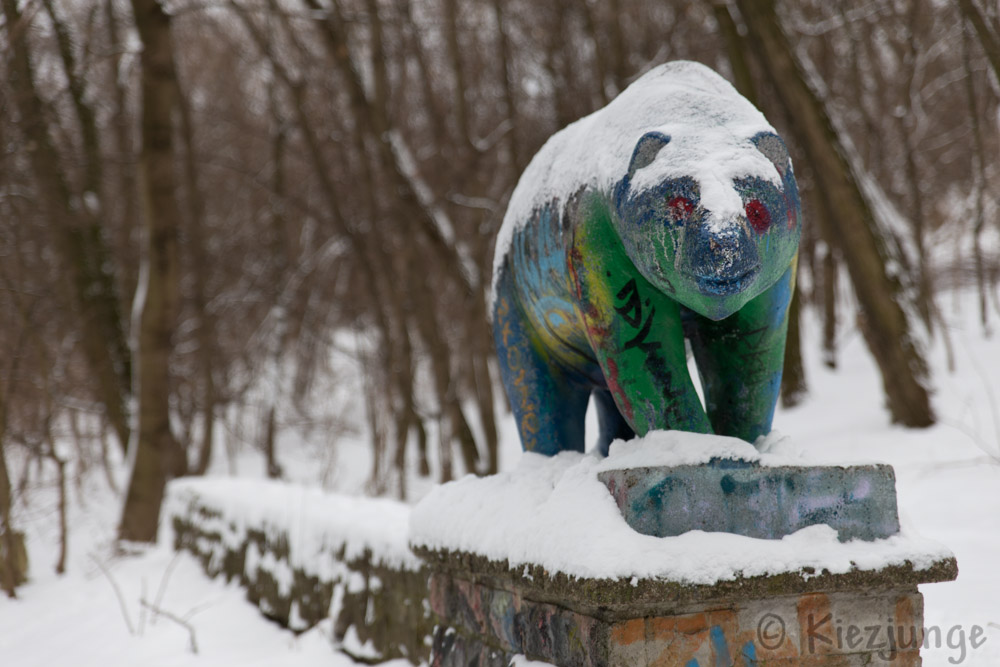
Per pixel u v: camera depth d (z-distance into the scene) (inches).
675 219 87.5
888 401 448.1
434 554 131.7
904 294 440.5
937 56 709.3
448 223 592.1
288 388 789.9
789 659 94.3
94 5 571.8
